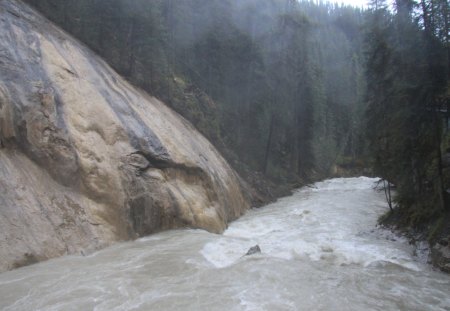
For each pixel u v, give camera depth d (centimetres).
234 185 2298
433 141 1398
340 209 2200
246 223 1891
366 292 935
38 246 1012
